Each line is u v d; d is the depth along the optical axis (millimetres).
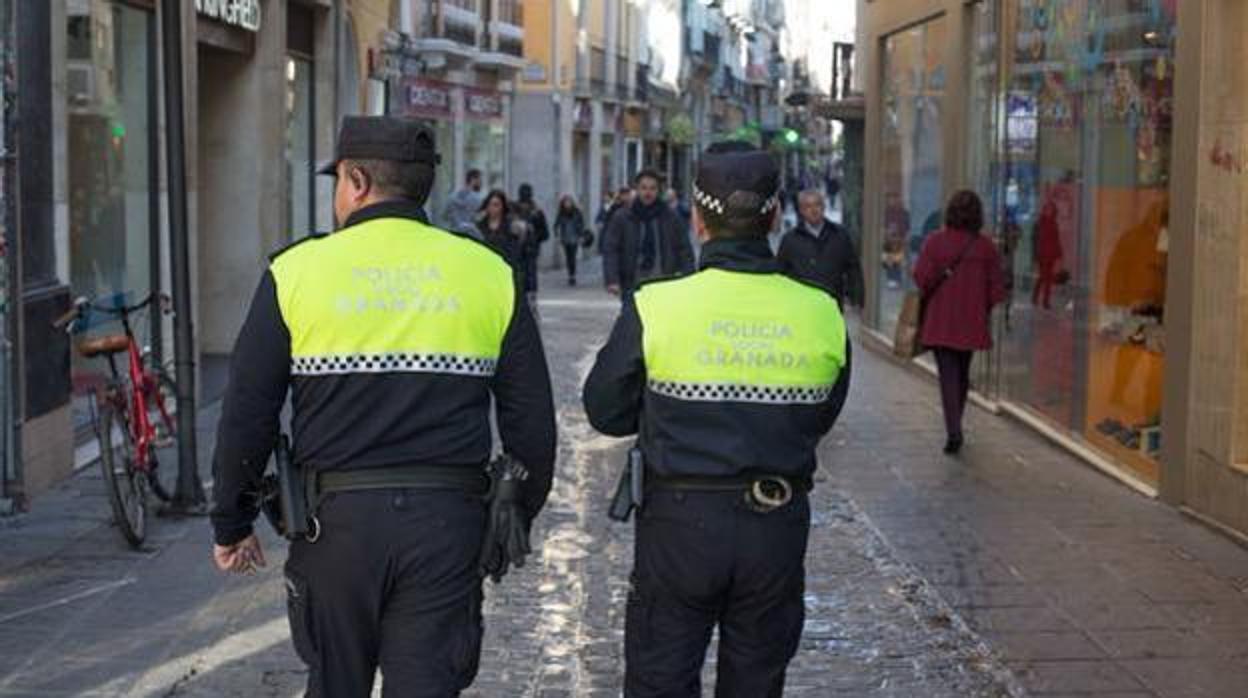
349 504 4961
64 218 12633
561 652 8164
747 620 5652
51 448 12086
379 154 5148
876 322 24375
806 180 86188
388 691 4977
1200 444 11125
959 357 14094
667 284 5617
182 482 11211
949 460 13812
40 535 10586
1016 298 16406
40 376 11875
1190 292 11234
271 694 7480
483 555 5098
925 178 21125
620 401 5637
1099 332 13656
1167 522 11234
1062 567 9961
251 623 8602
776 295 5590
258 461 5055
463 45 38219
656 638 5645
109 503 11250
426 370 4996
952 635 8500
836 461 13719
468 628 5070
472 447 5062
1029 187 16125
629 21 62344
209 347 21250
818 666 7941
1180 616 8891
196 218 16953
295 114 23469
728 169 5605
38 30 12109
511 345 5164
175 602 9000
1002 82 17328
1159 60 12336
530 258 30328
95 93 14695
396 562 4953
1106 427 13414
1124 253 13070
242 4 19297
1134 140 12914
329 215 24375
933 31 20656
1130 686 7695
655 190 17516
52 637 8352
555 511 11555
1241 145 10562
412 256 5070
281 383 5031
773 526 5500
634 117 65312
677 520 5488
